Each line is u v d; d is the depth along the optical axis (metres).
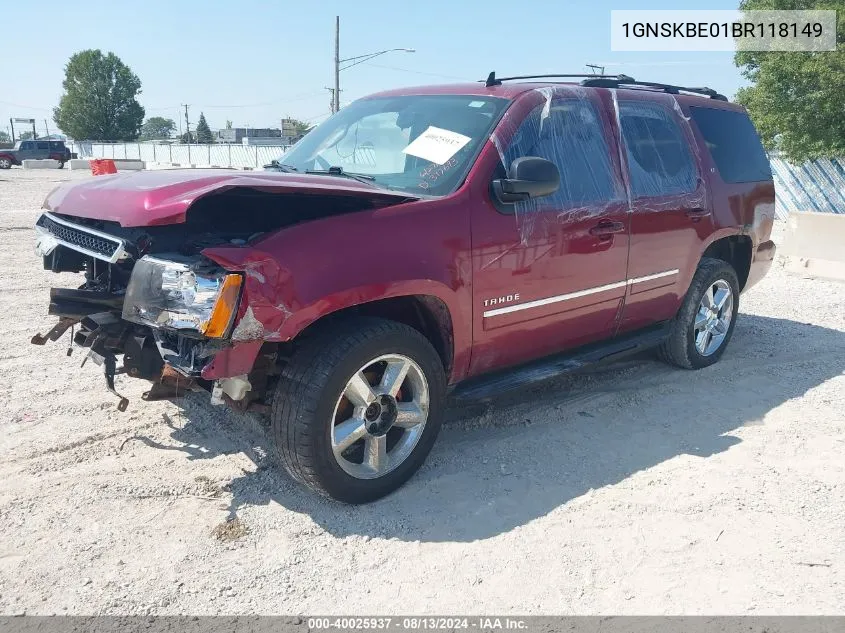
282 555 3.10
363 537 3.25
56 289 3.39
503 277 3.87
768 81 17.48
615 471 3.97
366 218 3.35
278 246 3.06
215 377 2.99
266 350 3.33
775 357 6.10
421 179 3.88
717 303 5.72
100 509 3.38
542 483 3.81
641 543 3.29
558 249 4.13
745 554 3.22
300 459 3.24
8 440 4.04
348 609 2.79
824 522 3.50
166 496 3.52
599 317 4.61
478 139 3.94
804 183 18.66
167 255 3.13
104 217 3.24
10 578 2.88
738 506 3.62
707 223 5.32
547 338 4.32
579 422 4.62
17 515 3.30
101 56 82.19
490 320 3.88
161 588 2.86
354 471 3.45
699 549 3.25
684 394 5.17
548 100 4.28
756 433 4.52
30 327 6.22
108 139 83.94
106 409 4.51
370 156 4.27
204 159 45.97
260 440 4.13
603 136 4.58
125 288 3.44
